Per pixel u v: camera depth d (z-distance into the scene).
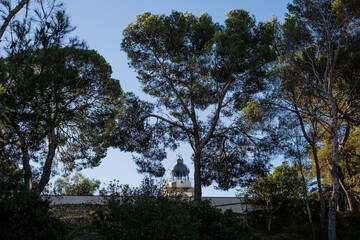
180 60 21.38
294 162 21.16
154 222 11.41
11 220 10.67
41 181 17.75
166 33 22.36
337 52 18.97
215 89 21.58
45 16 13.23
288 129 20.69
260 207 21.89
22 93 12.55
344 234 18.47
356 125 21.38
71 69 14.42
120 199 12.96
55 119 14.12
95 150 22.19
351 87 19.92
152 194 12.95
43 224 11.41
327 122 20.16
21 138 13.63
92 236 13.30
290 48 21.00
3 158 12.73
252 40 22.19
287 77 20.50
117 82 22.98
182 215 12.66
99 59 20.83
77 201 21.39
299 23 20.69
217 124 22.17
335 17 19.97
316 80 20.73
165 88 23.28
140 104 21.75
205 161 22.64
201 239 14.48
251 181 21.34
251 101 21.55
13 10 12.10
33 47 13.36
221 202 23.98
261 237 17.92
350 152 24.41
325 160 24.91
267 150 20.62
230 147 22.48
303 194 21.73
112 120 21.45
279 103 21.05
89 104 20.67
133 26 22.73
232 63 19.88
